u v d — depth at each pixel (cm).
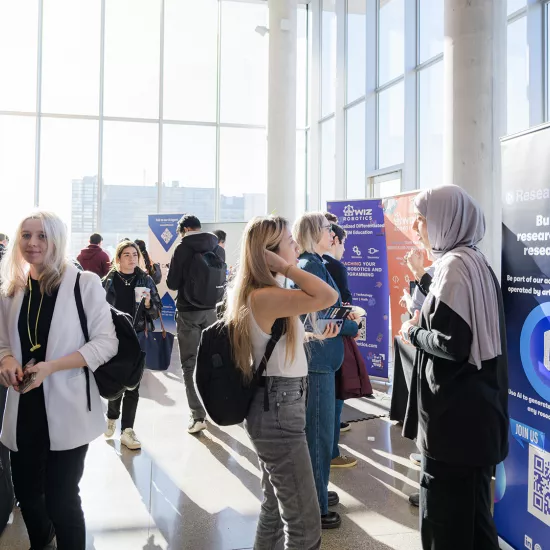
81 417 206
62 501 204
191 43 1115
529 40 514
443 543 200
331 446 280
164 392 577
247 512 304
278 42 874
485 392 194
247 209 1154
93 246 679
